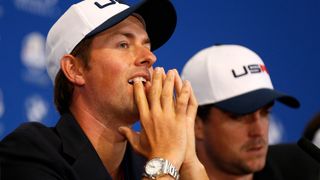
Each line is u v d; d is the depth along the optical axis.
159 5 6.04
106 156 5.74
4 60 8.43
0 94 8.36
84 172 5.41
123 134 5.55
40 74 8.74
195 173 5.66
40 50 8.77
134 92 5.57
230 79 8.22
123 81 5.59
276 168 8.74
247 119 8.00
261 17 11.66
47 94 8.77
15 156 5.30
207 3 10.87
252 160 7.95
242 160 7.95
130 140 5.51
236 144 7.98
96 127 5.71
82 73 5.73
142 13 6.01
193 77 8.45
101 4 5.88
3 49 8.43
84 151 5.50
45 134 5.55
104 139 5.72
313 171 8.81
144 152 5.47
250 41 11.45
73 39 5.77
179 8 10.46
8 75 8.45
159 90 5.59
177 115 5.52
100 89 5.64
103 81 5.63
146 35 5.83
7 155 5.33
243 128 7.99
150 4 5.90
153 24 6.21
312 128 8.72
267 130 8.07
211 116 8.12
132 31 5.73
